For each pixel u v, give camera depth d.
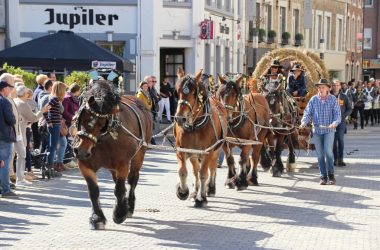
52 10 34.72
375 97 43.81
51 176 18.11
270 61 22.69
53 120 17.92
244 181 16.38
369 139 32.12
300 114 20.95
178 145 14.00
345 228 12.34
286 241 11.34
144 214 13.44
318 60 23.39
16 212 13.59
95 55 24.36
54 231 11.95
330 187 16.98
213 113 14.23
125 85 35.09
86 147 11.64
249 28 46.91
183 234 11.78
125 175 12.24
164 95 31.36
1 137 15.07
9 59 24.25
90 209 13.91
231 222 12.79
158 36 35.56
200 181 14.16
